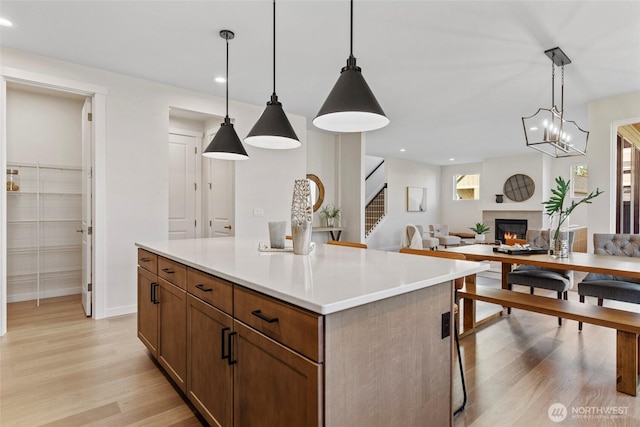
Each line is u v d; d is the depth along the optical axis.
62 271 4.32
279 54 3.17
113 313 3.52
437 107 4.78
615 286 2.84
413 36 2.82
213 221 4.98
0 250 2.97
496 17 2.53
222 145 2.72
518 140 7.11
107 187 3.48
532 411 1.90
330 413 1.07
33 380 2.21
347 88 1.72
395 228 9.83
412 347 1.37
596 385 2.18
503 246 3.48
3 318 2.98
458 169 10.95
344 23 2.64
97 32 2.77
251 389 1.34
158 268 2.27
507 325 3.32
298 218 2.07
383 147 8.01
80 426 1.76
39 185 4.14
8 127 3.93
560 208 3.18
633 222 6.30
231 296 1.46
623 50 3.01
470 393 2.08
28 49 3.05
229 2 2.37
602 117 4.32
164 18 2.57
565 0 2.31
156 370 2.36
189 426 1.77
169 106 3.90
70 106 4.32
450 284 1.58
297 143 2.58
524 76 3.65
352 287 1.23
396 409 1.30
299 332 1.11
